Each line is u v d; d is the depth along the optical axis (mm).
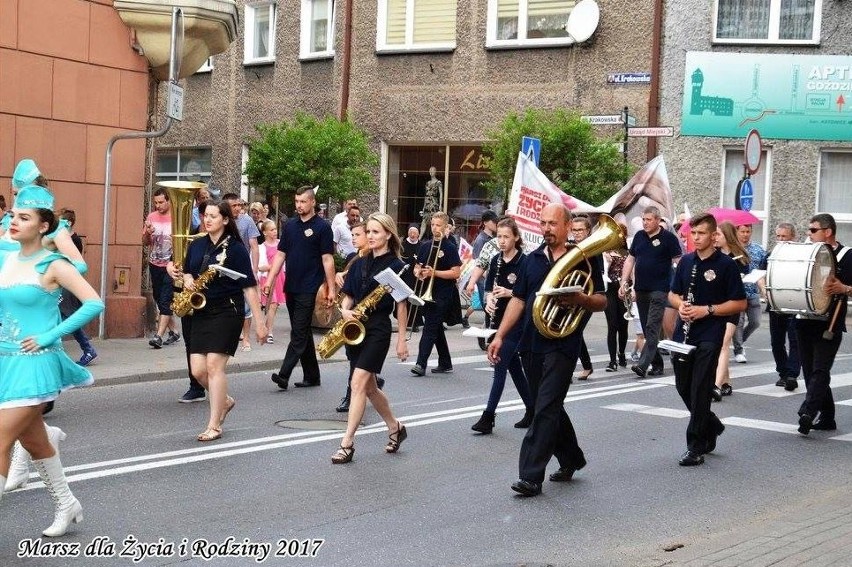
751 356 16906
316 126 24891
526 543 6586
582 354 13773
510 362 10086
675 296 9203
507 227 10305
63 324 6117
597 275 7691
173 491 7605
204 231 10289
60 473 6488
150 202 16859
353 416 8672
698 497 7867
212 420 9391
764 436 10320
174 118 14953
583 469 8688
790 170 23734
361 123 27734
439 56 26609
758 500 7824
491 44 25844
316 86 28781
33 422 6332
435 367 14602
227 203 9570
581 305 7582
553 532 6844
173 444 9164
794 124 23625
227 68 31141
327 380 13164
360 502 7445
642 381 13734
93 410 10719
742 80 23734
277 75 29781
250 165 24875
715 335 8992
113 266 16016
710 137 23953
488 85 25984
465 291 13992
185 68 16844
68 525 6594
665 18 23906
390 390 12547
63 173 15414
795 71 23562
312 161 24484
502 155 22359
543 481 8125
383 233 8898
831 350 10430
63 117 15359
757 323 15859
